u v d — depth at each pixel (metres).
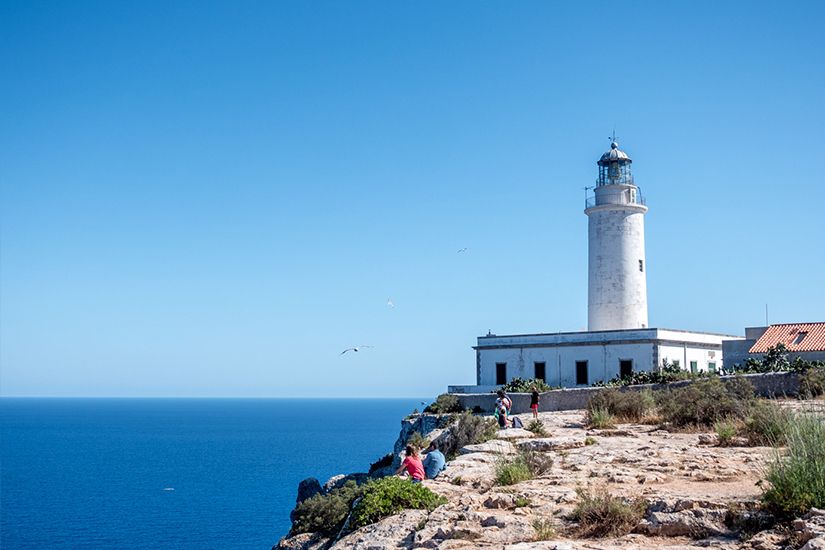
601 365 55.59
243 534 73.25
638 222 61.56
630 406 33.16
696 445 23.02
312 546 35.59
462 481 20.38
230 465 133.50
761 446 21.86
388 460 51.09
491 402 48.50
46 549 67.88
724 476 17.73
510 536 14.20
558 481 18.50
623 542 13.23
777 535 12.27
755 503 13.83
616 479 18.11
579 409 43.09
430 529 15.30
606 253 61.00
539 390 48.38
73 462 143.38
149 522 79.94
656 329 53.72
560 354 57.53
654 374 47.56
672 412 29.52
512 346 59.75
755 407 25.83
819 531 11.70
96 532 75.12
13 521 81.31
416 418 51.62
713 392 29.83
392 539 15.66
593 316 61.41
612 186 61.22
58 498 97.38
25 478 118.69
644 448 22.89
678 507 14.28
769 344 50.94
